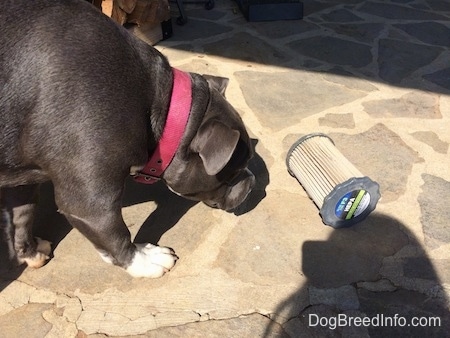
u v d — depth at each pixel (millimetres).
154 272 771
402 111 1188
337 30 1597
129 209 905
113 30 655
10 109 609
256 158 1021
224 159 648
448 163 1020
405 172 992
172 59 1385
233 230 864
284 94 1239
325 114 1166
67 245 837
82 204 658
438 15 1742
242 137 753
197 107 703
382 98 1239
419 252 830
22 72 600
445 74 1359
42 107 612
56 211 901
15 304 749
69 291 766
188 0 1731
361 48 1483
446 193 944
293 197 934
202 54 1420
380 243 845
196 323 724
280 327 720
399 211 903
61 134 621
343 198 817
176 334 710
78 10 635
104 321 727
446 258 820
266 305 748
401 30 1614
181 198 927
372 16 1716
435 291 769
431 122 1149
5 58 591
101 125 621
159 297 757
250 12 1622
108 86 627
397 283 780
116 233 700
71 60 611
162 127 691
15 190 719
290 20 1662
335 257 820
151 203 918
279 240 848
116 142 633
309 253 827
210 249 831
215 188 778
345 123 1137
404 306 748
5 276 789
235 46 1473
